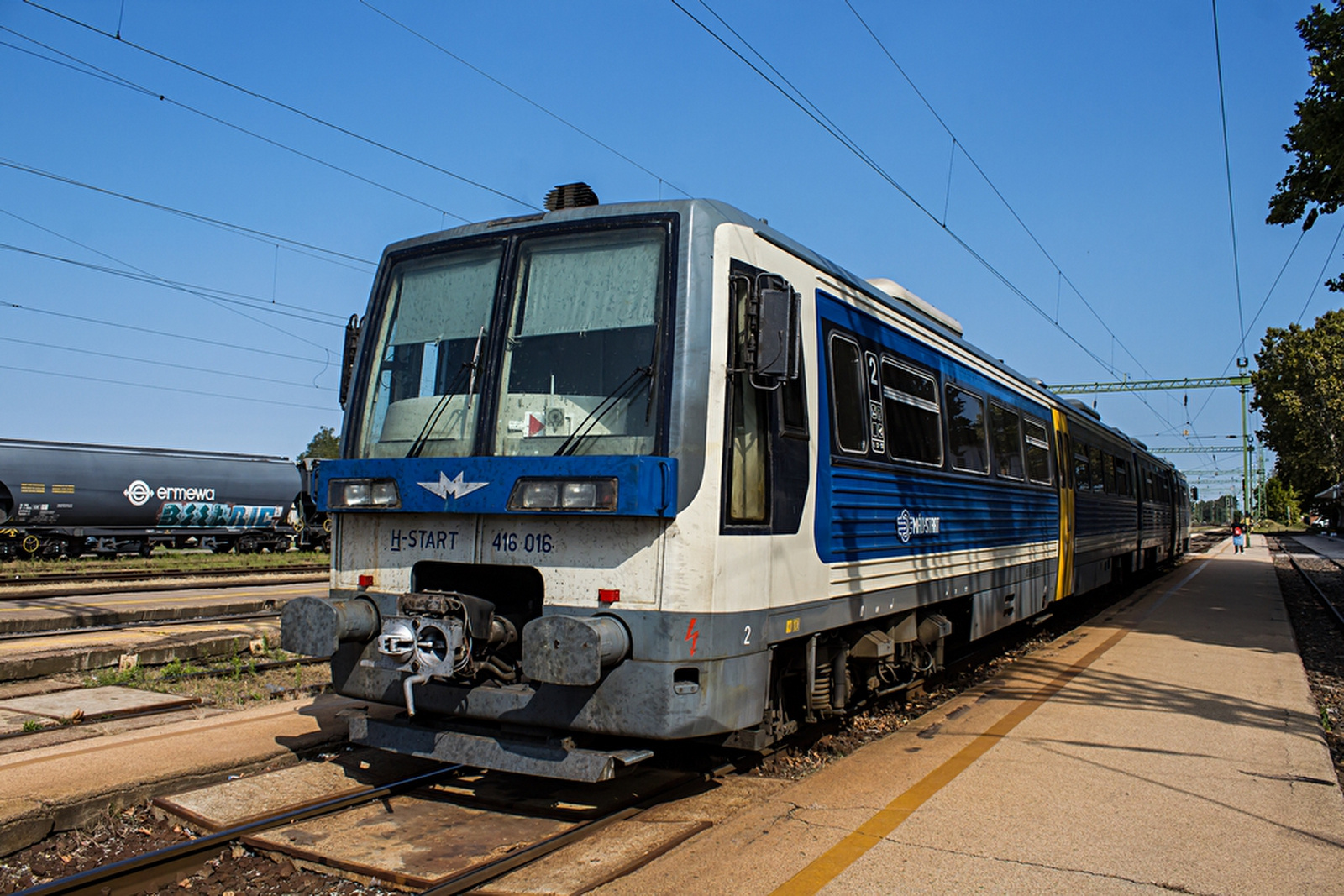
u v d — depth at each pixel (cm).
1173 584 2189
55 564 2272
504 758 498
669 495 481
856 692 750
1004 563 1027
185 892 436
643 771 612
